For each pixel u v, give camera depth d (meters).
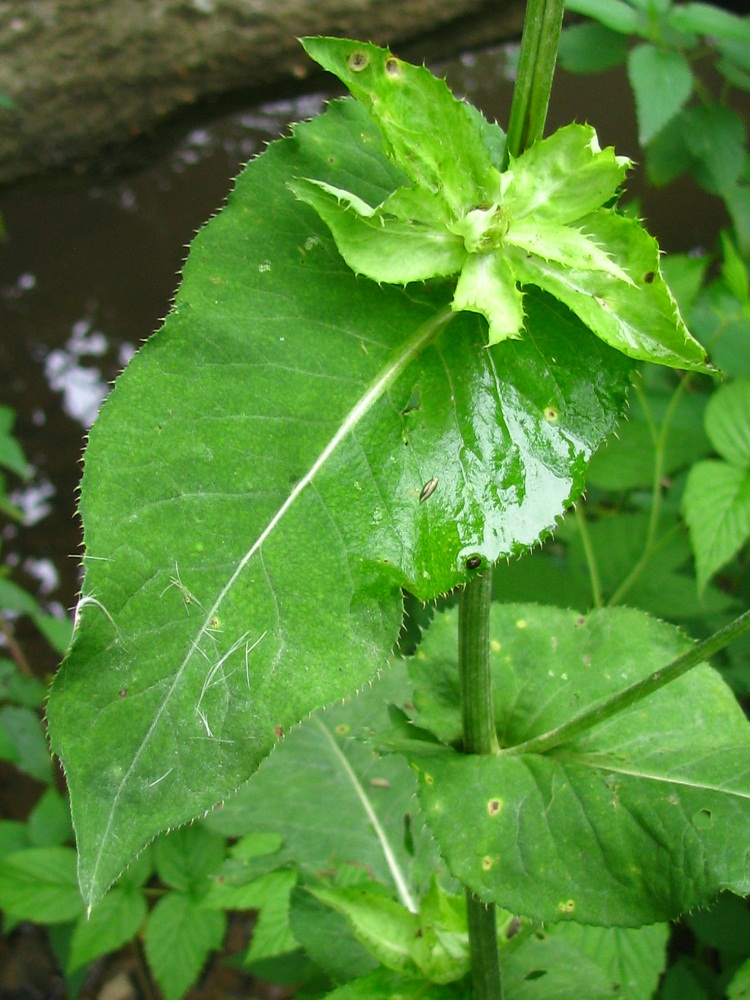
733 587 0.64
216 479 0.24
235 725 0.22
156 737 0.22
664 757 0.31
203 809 0.22
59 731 0.21
